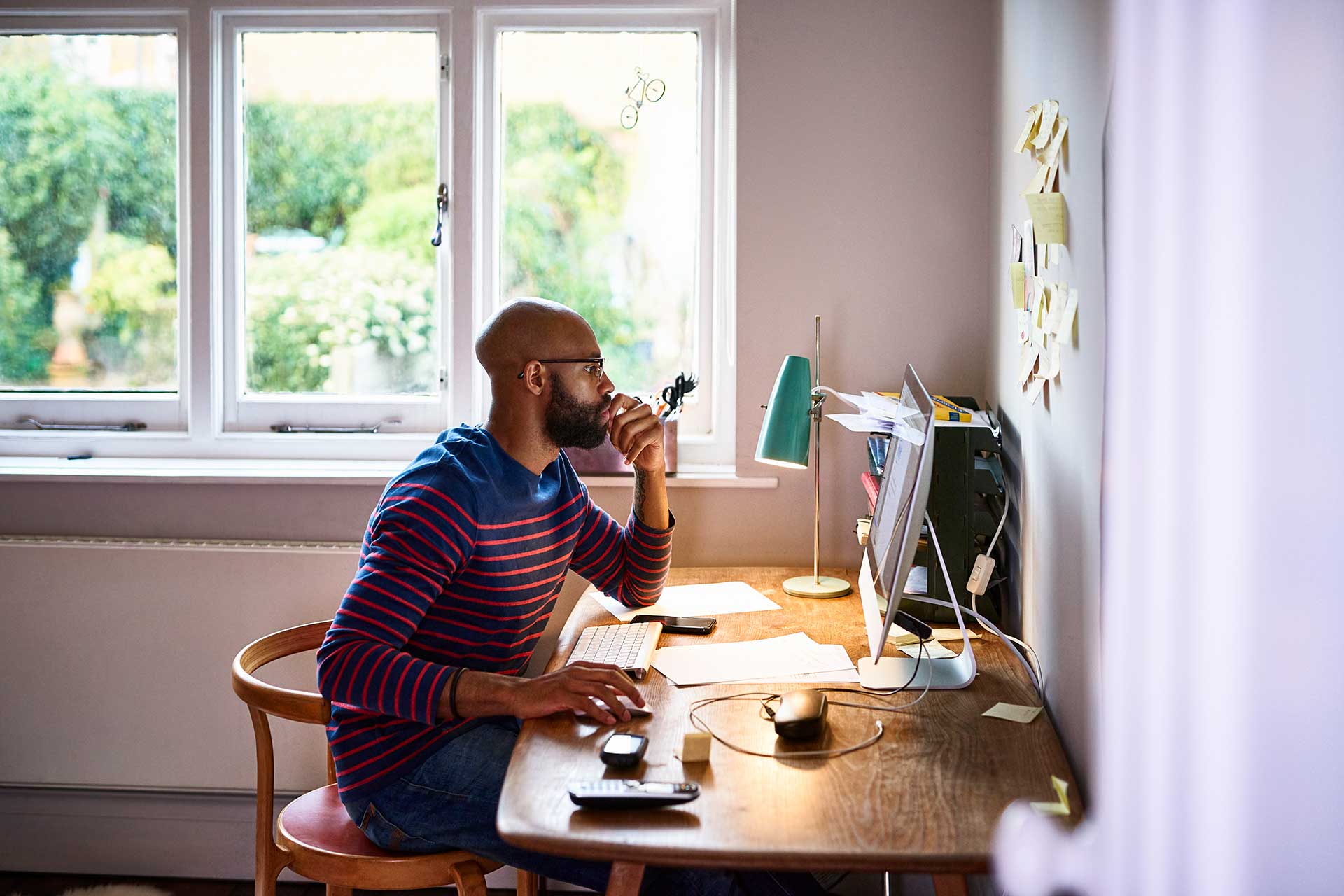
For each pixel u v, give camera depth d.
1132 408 0.92
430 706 1.34
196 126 2.43
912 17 2.23
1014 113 1.85
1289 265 0.66
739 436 2.28
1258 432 0.68
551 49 2.44
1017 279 1.66
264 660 1.75
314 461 2.48
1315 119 0.64
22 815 2.38
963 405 2.09
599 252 2.46
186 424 2.52
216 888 2.32
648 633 1.65
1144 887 0.84
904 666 1.52
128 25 2.46
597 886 1.39
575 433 1.64
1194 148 0.77
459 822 1.46
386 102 2.46
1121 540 0.95
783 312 2.27
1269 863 0.67
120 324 2.52
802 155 2.25
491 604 1.58
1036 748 1.21
